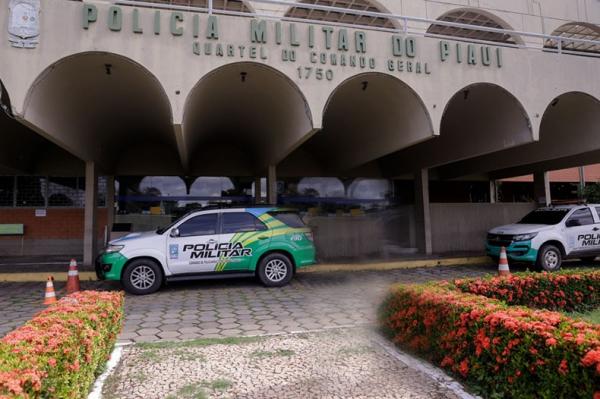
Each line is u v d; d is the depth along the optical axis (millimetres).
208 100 10523
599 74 11047
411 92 9531
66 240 14969
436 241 15500
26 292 9336
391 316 5504
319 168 16906
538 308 6500
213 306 7895
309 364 4684
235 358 4906
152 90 9578
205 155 15812
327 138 14789
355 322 6625
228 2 13680
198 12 9227
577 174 21109
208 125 12859
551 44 16672
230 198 16031
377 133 12312
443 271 11984
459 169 17594
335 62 9000
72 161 14992
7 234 14602
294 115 9938
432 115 9547
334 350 5160
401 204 17766
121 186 15281
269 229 9656
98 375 4375
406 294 5246
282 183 16641
